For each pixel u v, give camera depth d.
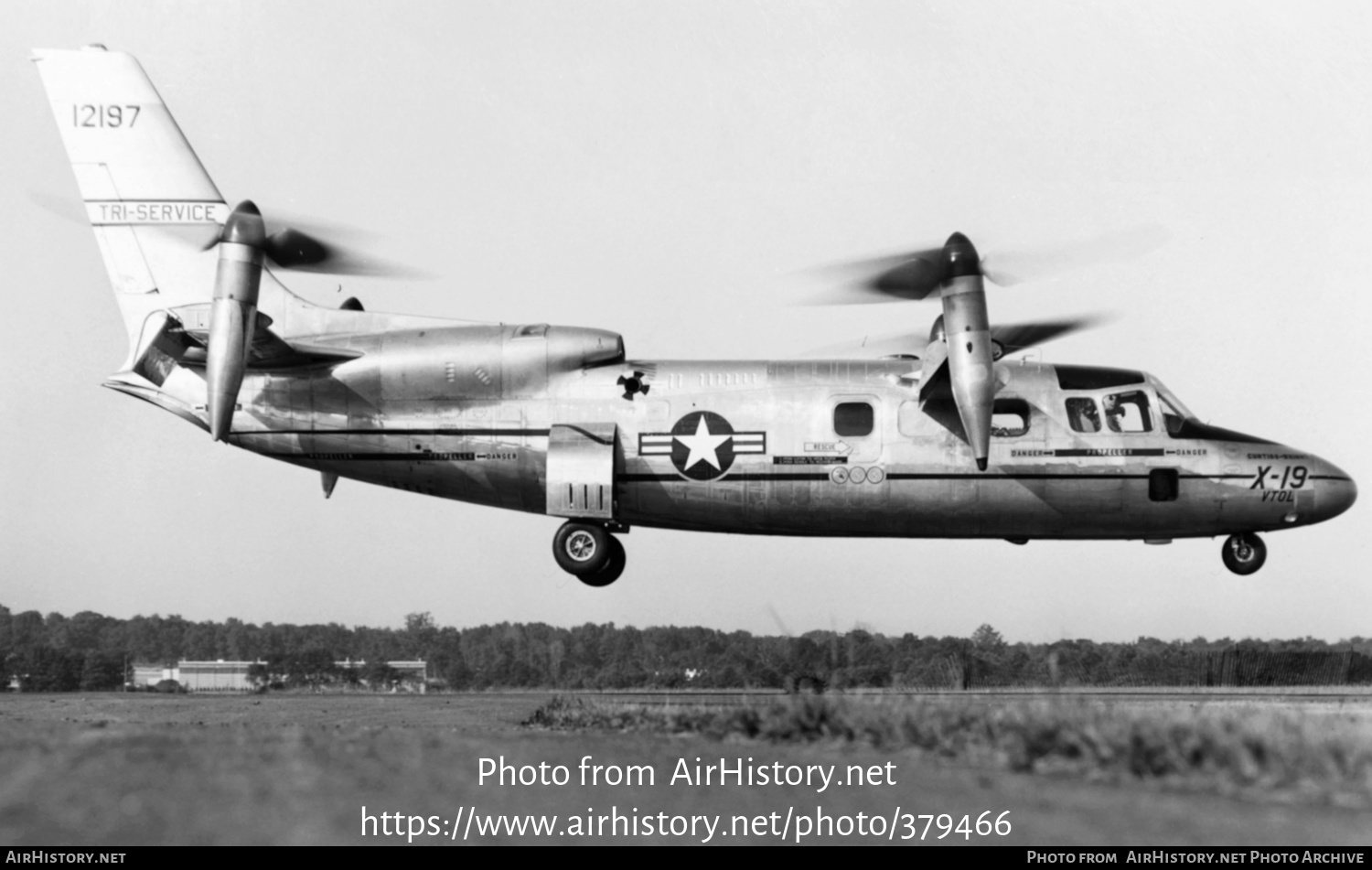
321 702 16.67
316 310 23.42
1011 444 22.28
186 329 22.34
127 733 9.26
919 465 22.19
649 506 22.78
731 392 22.56
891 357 23.56
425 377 22.64
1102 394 22.66
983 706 9.32
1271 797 6.46
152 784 6.43
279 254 20.95
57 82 24.27
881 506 22.38
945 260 20.06
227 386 20.61
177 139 24.19
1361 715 11.00
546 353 22.70
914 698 11.28
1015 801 6.45
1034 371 22.91
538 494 23.05
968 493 22.27
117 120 24.22
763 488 22.39
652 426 22.44
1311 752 7.14
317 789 6.48
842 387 22.56
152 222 24.00
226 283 20.62
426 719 12.16
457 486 23.08
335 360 22.66
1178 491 22.38
